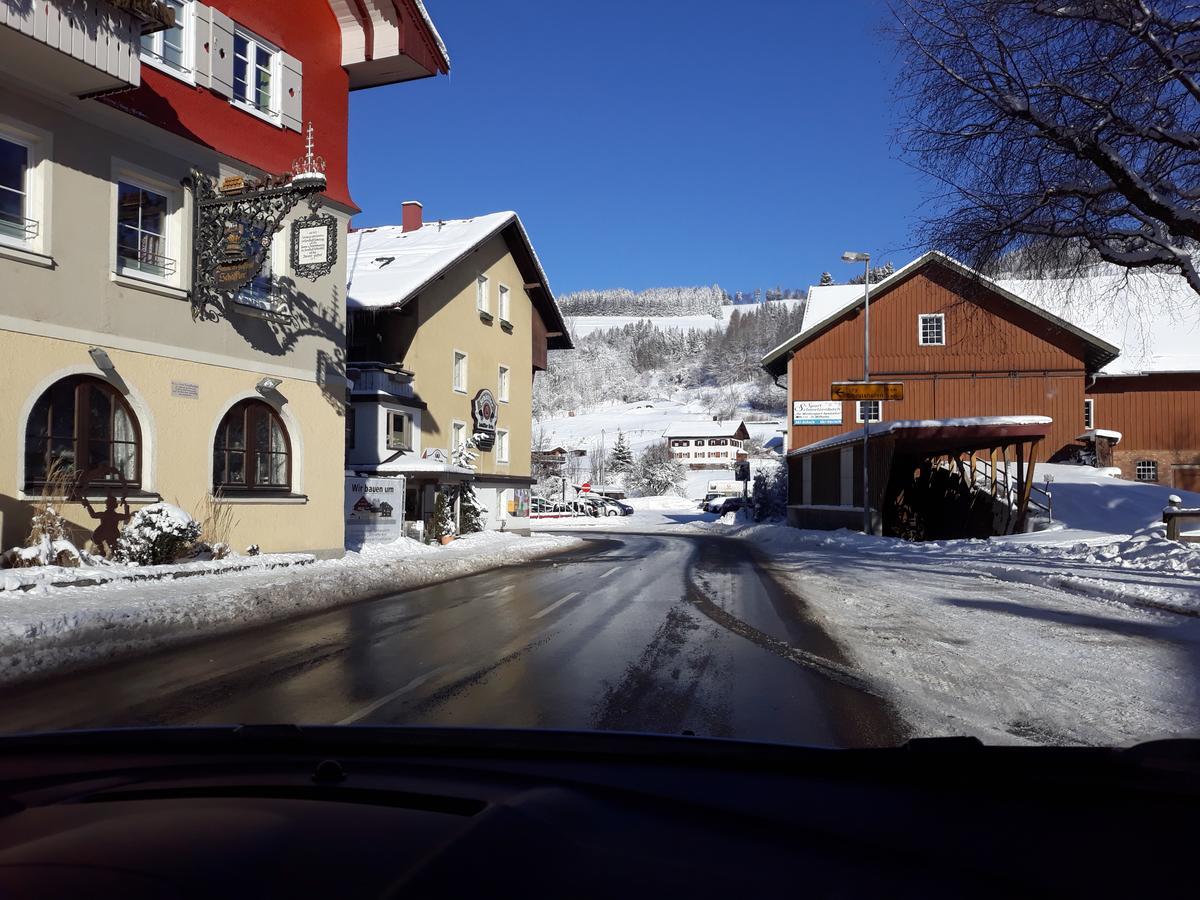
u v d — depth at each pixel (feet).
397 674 22.58
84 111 42.01
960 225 47.57
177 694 20.18
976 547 71.77
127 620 30.45
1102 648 25.70
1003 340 76.74
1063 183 44.21
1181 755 6.50
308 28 57.88
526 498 118.62
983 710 18.35
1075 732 16.53
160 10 40.86
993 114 44.32
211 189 48.78
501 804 5.51
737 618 33.37
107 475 43.42
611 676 22.21
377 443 82.02
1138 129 39.75
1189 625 30.09
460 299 100.37
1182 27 37.83
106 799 5.95
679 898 4.18
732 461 388.78
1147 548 52.70
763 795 6.36
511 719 17.60
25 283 39.19
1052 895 4.56
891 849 5.20
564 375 655.35
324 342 58.85
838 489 106.32
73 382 42.14
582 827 5.22
